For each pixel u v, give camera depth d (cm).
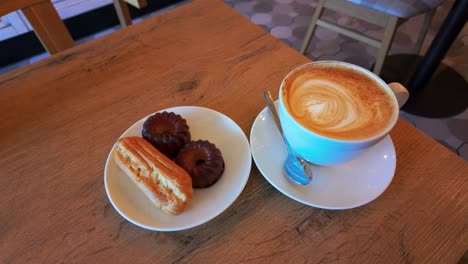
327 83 30
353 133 26
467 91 91
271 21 114
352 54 103
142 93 37
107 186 27
